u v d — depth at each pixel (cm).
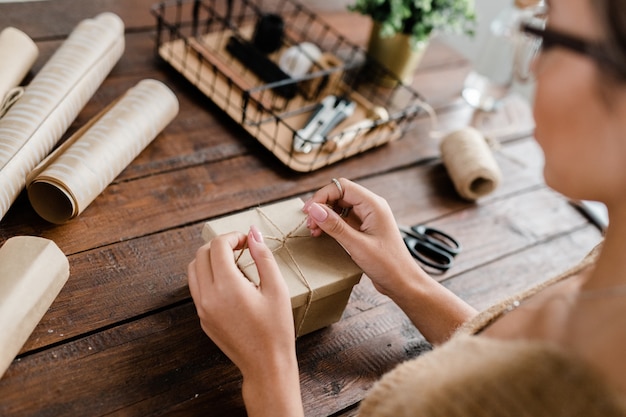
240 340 57
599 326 40
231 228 71
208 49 112
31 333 64
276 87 108
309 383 70
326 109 104
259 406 56
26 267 61
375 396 47
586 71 38
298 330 71
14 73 86
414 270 73
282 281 61
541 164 122
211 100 104
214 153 96
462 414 41
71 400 61
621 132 38
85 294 70
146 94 88
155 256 78
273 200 93
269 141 99
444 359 45
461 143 106
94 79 92
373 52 122
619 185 40
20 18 104
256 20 128
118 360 65
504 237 101
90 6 113
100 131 80
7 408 58
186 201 87
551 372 39
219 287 58
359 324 78
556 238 105
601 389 38
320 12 140
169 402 64
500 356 41
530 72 44
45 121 79
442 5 115
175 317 72
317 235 73
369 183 102
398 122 111
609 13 36
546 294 51
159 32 106
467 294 88
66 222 77
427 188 105
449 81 134
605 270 43
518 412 39
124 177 86
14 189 73
